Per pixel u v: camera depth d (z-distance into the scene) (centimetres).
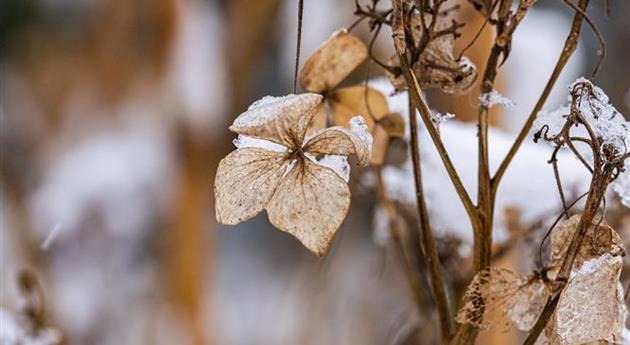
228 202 43
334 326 128
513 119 98
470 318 45
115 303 150
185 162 140
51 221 151
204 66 140
